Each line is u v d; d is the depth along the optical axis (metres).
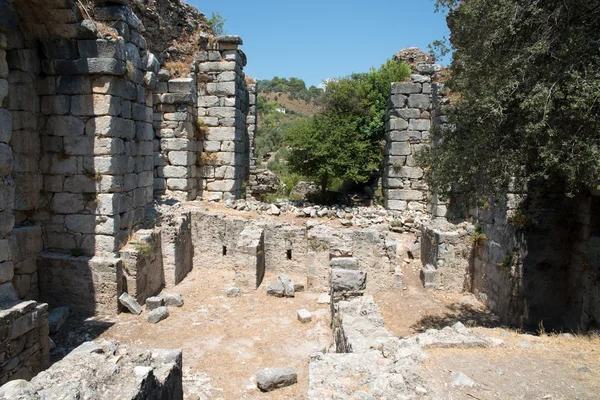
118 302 10.23
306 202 19.02
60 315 9.40
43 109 10.18
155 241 11.96
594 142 7.37
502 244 10.85
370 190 19.58
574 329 9.80
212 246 14.72
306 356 8.70
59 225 10.40
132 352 5.56
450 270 12.62
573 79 7.23
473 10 8.67
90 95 10.07
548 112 7.46
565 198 10.23
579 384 5.43
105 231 10.29
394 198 16.84
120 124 10.57
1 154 7.43
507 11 8.00
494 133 8.73
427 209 16.48
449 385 5.34
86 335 9.25
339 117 18.64
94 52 9.83
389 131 16.94
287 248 14.07
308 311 10.87
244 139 20.14
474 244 12.58
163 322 10.16
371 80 20.16
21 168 9.85
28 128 9.91
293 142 18.45
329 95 19.25
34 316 7.27
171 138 16.08
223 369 8.15
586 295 8.80
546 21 7.80
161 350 6.28
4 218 7.48
